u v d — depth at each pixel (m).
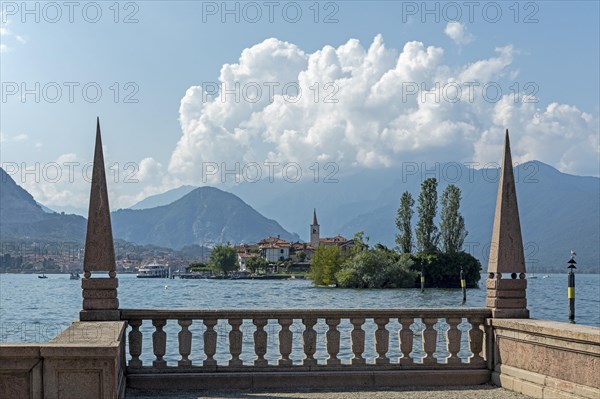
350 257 137.88
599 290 171.12
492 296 15.78
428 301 97.25
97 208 14.68
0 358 9.40
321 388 14.95
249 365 15.05
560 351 13.26
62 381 9.55
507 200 15.84
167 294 134.12
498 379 15.27
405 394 14.38
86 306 14.43
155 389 14.62
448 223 128.38
